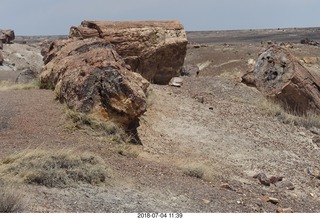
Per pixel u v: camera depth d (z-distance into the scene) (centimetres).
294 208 849
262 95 1702
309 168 1119
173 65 1805
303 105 1625
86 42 1407
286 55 1702
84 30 1659
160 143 1121
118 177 806
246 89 1762
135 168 878
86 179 761
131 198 719
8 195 585
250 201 819
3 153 823
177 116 1343
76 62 1226
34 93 1300
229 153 1152
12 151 839
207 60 4562
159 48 1728
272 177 998
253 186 943
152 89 1509
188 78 1881
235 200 803
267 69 1734
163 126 1241
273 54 1734
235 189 887
